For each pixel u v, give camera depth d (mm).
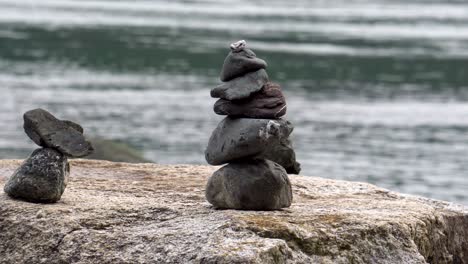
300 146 57625
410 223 16812
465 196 45938
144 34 144500
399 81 98125
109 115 66125
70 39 126188
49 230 15766
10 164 21000
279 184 16531
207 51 118938
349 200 18547
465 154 58031
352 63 113625
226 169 16578
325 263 15266
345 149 57562
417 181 49156
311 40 150875
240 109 16375
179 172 21328
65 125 16953
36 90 76250
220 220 15602
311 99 80750
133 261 14805
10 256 15766
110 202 17000
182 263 14484
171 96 77688
